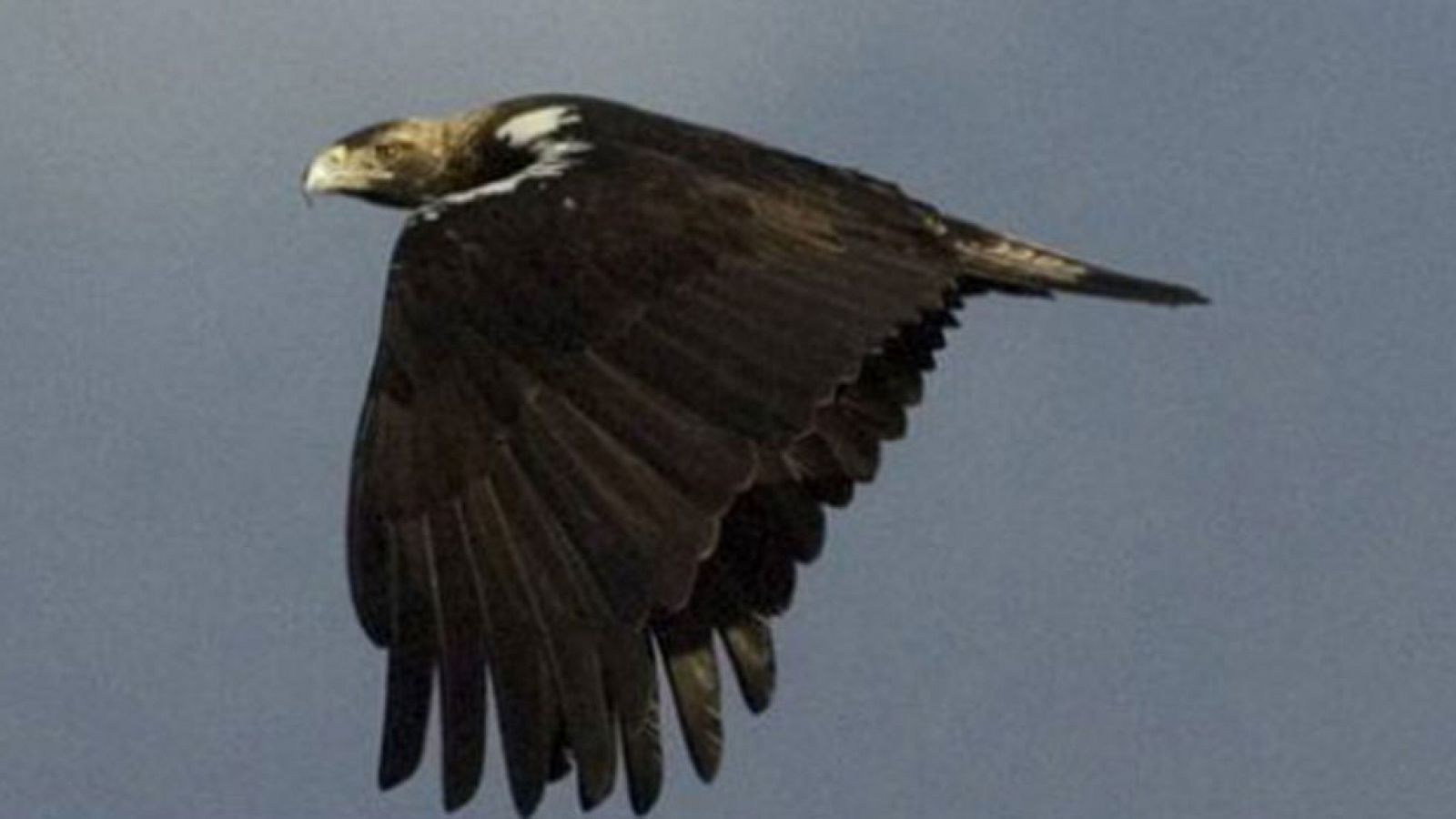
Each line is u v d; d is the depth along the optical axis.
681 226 14.59
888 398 15.26
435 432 14.13
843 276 14.55
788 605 15.04
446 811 13.56
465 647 13.73
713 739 14.88
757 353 14.12
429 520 13.97
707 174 15.06
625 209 14.63
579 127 15.91
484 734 13.64
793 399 13.98
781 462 15.15
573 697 13.54
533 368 14.15
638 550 13.65
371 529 14.05
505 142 16.80
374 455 14.19
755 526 15.14
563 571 13.71
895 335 14.88
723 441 13.86
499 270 14.45
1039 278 15.67
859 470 15.16
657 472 13.79
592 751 13.46
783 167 15.37
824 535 15.09
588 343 14.19
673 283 14.36
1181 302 15.80
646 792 13.43
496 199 14.76
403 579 13.91
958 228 15.53
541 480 13.90
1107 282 15.75
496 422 14.08
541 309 14.30
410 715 13.73
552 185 14.81
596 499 13.79
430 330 14.36
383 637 13.84
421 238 14.66
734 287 14.38
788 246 14.66
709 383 14.02
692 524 13.67
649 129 15.66
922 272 14.71
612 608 13.59
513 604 13.73
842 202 15.20
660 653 14.98
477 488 13.98
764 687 14.98
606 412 13.98
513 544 13.82
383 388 14.31
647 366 14.09
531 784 13.49
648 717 13.49
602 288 14.34
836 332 14.23
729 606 15.06
